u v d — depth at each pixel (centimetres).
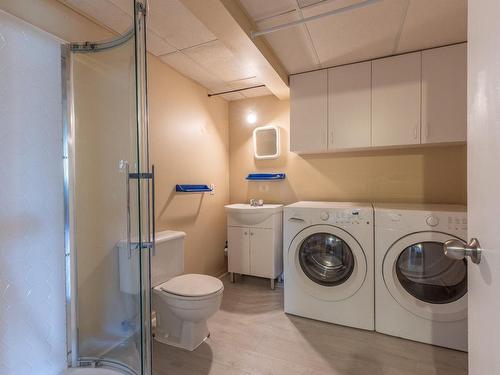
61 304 155
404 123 217
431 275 188
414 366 162
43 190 146
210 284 184
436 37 195
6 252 131
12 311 133
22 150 137
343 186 279
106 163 152
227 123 332
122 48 138
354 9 159
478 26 66
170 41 197
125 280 151
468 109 73
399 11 164
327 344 184
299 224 219
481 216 64
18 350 135
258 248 275
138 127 125
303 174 298
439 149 242
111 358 161
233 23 160
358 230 200
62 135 155
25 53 137
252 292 270
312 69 245
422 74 212
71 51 156
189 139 262
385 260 192
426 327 183
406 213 186
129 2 154
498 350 55
